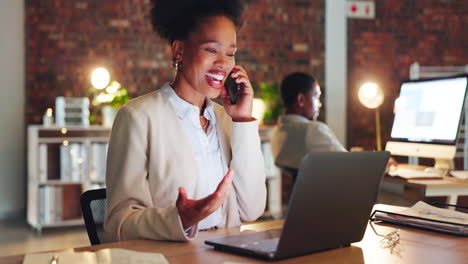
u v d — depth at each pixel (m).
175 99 1.80
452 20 8.34
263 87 7.23
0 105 6.61
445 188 2.92
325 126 3.88
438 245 1.47
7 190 6.68
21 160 6.72
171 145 1.73
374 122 8.06
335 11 7.90
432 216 1.73
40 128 5.89
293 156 3.92
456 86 3.29
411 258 1.33
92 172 6.04
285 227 1.25
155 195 1.72
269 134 6.72
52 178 6.09
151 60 7.18
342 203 1.35
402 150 3.64
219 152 1.88
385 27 8.09
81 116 6.05
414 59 8.21
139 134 1.70
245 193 1.86
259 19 7.61
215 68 1.76
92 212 1.84
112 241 1.64
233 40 1.78
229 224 1.84
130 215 1.58
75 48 6.89
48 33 6.80
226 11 1.77
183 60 1.79
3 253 4.89
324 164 1.27
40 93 6.78
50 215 5.93
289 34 7.74
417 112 3.57
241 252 1.34
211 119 1.88
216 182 1.83
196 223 1.48
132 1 7.09
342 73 7.93
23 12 6.69
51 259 1.21
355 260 1.31
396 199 4.00
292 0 7.73
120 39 7.05
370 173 1.40
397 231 1.52
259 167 1.88
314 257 1.33
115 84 6.36
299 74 4.06
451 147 3.25
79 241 5.41
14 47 6.66
